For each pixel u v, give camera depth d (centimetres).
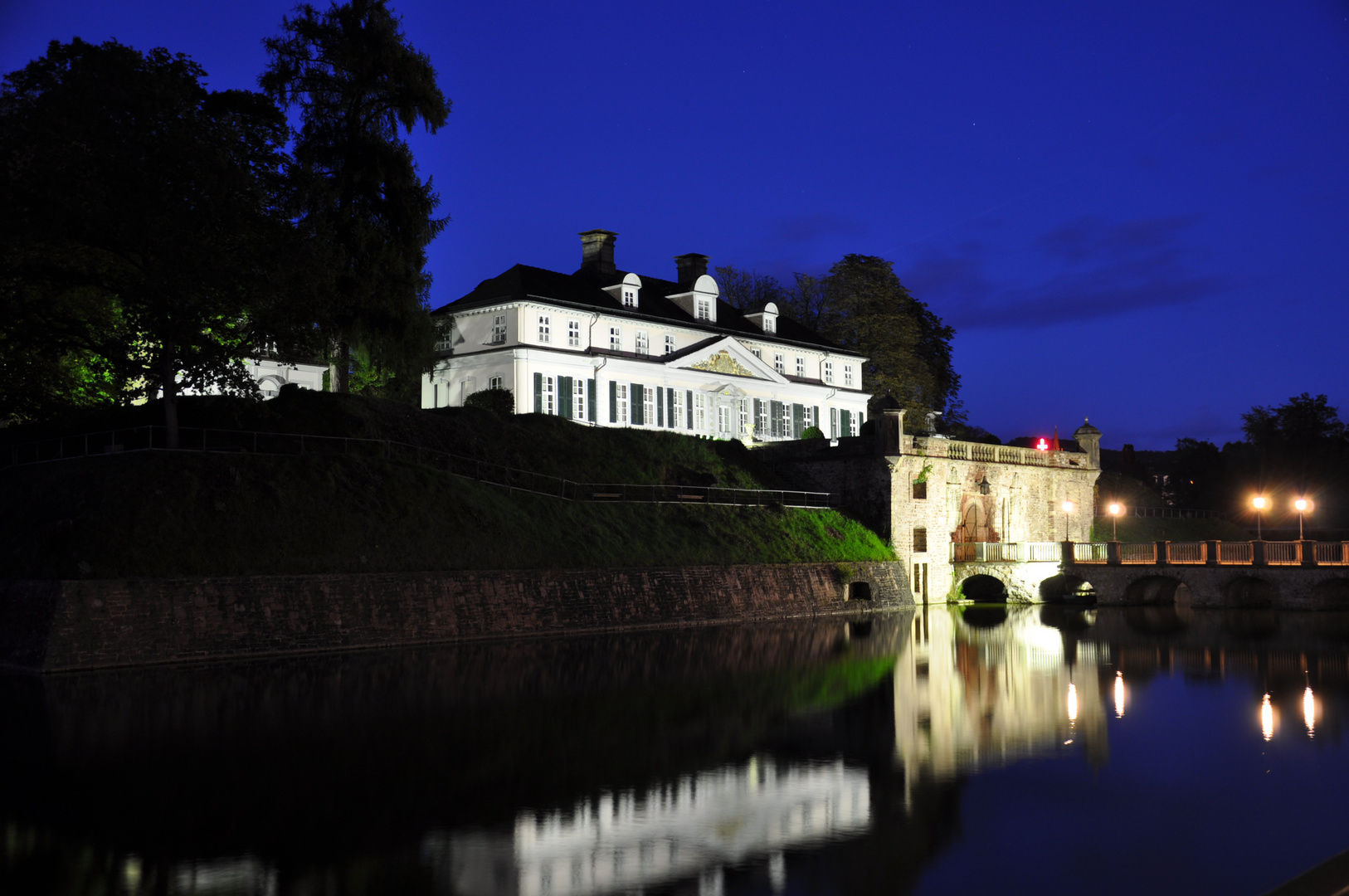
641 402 6203
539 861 1380
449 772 1794
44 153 3089
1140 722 2281
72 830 1470
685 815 1592
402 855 1394
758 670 2969
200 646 2928
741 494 5216
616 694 2531
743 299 9088
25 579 2909
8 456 3847
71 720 2142
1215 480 10031
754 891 1291
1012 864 1393
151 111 3244
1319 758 1947
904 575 5403
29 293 3634
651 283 6994
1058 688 2722
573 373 5897
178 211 3216
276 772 1767
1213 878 1348
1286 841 1486
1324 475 9794
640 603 4053
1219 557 5225
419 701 2383
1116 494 8750
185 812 1551
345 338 4494
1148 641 3750
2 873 1311
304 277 3403
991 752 1998
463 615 3478
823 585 4872
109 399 4256
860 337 8419
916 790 1742
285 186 3912
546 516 4147
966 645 3631
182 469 3262
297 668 2812
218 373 3394
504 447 4619
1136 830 1540
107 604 2827
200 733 2034
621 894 1272
